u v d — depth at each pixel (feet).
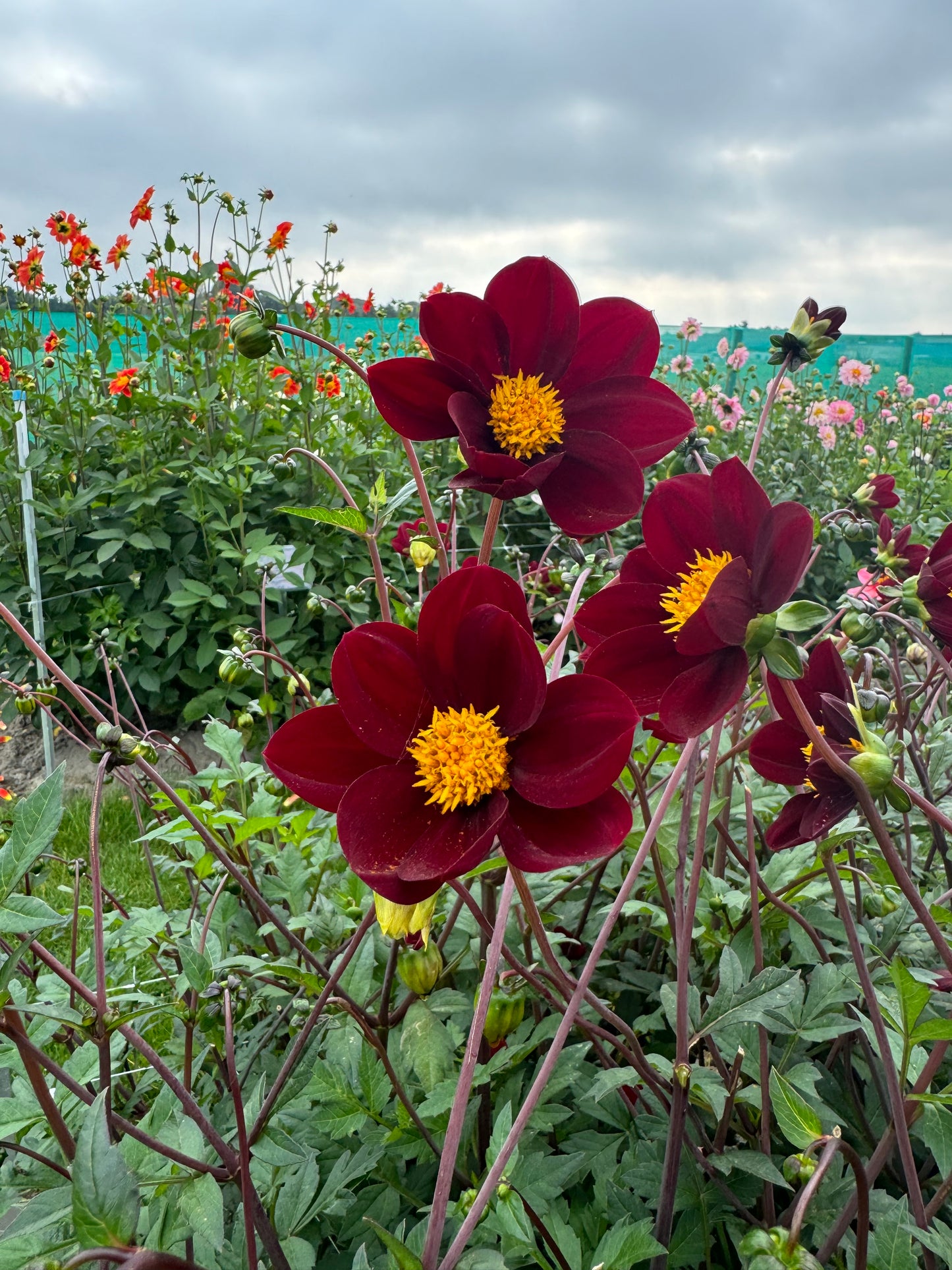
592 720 3.02
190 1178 3.92
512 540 20.39
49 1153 4.46
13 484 18.01
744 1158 4.24
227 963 4.62
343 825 3.07
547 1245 3.99
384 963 5.68
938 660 5.39
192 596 16.88
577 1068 5.22
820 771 3.68
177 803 4.45
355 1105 4.58
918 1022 4.89
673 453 6.01
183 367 19.81
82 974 6.10
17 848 3.30
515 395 3.72
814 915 5.50
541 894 6.05
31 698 8.18
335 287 22.25
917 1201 3.64
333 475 6.13
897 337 44.11
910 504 25.09
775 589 3.05
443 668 3.22
